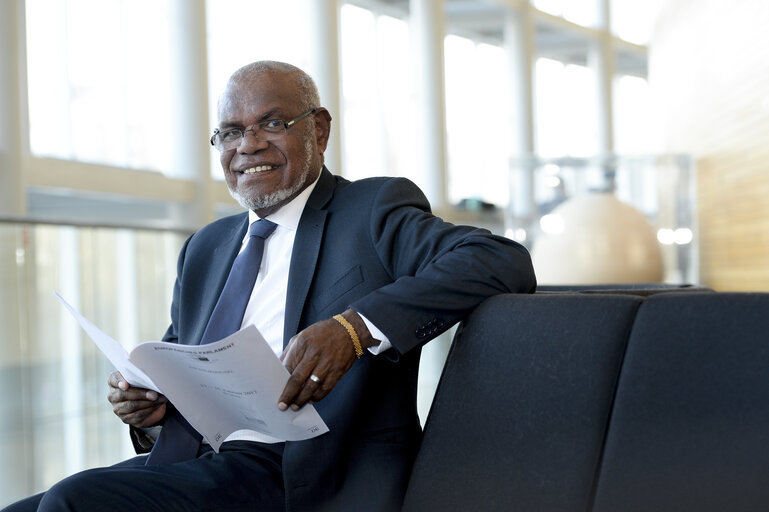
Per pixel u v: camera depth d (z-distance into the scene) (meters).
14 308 3.77
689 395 1.32
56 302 3.96
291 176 1.95
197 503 1.69
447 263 1.74
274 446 1.84
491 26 14.29
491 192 15.25
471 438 1.59
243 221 2.13
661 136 8.61
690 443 1.30
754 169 4.85
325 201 1.98
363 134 12.64
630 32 17.78
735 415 1.27
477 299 1.71
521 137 13.91
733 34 5.24
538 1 15.41
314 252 1.90
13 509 1.83
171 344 1.59
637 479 1.34
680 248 4.67
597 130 16.12
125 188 7.33
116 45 8.12
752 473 1.23
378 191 1.94
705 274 6.51
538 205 4.64
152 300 4.45
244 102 1.96
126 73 8.24
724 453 1.26
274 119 1.95
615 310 1.47
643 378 1.38
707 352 1.33
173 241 4.61
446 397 1.67
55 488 1.64
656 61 8.74
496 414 1.57
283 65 2.01
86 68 7.80
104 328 4.19
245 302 1.97
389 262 1.86
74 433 4.06
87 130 7.81
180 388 1.71
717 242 5.98
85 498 1.61
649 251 3.93
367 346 1.68
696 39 6.44
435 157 12.04
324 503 1.74
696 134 6.58
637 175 4.64
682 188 4.67
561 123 17.25
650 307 1.42
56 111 7.50
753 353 1.28
